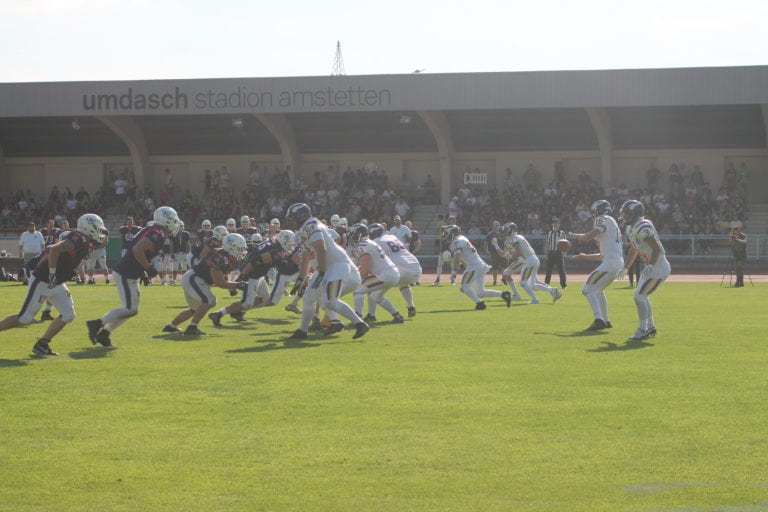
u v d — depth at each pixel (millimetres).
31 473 8148
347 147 52812
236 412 10383
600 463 8352
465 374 12719
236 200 50844
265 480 7930
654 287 16344
